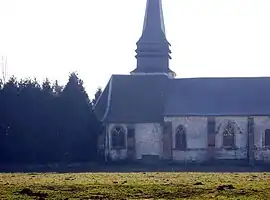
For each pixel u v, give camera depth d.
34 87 56.41
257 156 59.41
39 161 54.94
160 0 72.81
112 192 23.88
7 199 21.58
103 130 60.75
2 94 55.44
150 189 24.91
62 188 25.36
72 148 56.44
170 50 71.94
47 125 55.53
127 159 60.19
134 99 63.16
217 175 37.00
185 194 23.42
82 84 58.78
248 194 23.08
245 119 59.91
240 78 64.62
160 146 60.50
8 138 54.28
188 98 62.75
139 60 70.75
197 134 60.19
